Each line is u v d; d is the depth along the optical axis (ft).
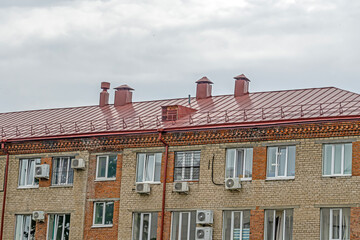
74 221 218.79
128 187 214.07
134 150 215.51
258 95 228.22
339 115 192.13
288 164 197.26
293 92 222.07
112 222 214.69
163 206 208.03
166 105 236.43
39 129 237.25
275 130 198.80
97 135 220.23
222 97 235.20
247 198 199.52
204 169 205.67
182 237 205.57
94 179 219.41
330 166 192.54
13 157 231.50
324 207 191.11
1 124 250.16
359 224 186.80
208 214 201.36
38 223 223.71
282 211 195.83
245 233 198.90
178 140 209.77
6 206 228.84
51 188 224.12
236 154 203.51
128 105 248.73
